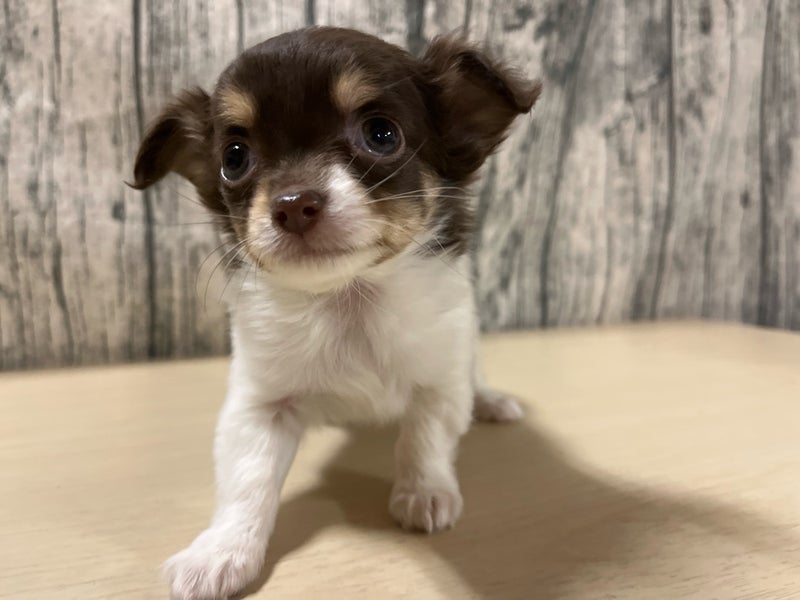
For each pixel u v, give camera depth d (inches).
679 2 13.4
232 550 5.3
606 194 13.9
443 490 6.3
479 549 5.6
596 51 13.1
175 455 7.7
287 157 5.9
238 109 6.1
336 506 6.5
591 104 13.3
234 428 6.5
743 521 5.9
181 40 11.2
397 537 5.8
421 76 6.8
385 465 7.6
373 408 7.2
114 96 11.1
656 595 4.8
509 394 9.8
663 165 14.1
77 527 6.0
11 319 11.2
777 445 7.7
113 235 11.4
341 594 4.9
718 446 7.7
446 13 12.3
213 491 6.7
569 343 12.8
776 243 14.8
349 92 5.9
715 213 14.7
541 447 7.9
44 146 10.9
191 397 9.8
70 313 11.5
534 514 6.2
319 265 5.7
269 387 6.7
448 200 7.1
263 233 5.7
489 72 6.7
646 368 11.1
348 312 6.8
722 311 15.4
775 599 4.8
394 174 6.1
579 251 14.1
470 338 7.4
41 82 10.7
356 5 11.8
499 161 13.0
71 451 7.8
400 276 6.7
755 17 13.9
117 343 11.8
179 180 11.5
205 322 12.2
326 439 8.5
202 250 11.8
